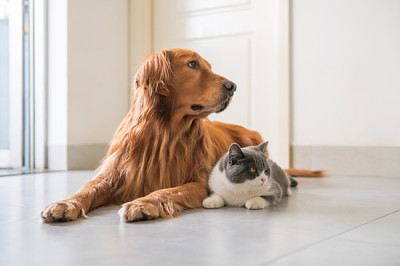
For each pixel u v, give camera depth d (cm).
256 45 397
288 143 377
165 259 109
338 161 357
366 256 111
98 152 419
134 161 202
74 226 150
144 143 202
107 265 104
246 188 185
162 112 203
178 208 176
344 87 355
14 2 405
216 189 196
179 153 208
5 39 423
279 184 214
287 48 377
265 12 392
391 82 337
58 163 397
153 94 202
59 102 396
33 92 405
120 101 445
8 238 133
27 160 409
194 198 189
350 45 352
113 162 205
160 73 199
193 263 105
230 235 135
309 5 369
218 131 255
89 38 411
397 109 335
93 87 415
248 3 401
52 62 401
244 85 403
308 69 371
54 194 230
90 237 133
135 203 163
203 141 217
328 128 363
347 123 355
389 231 141
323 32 364
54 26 398
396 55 334
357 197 221
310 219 162
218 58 418
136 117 204
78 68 400
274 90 388
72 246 123
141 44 448
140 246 122
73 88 395
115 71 439
